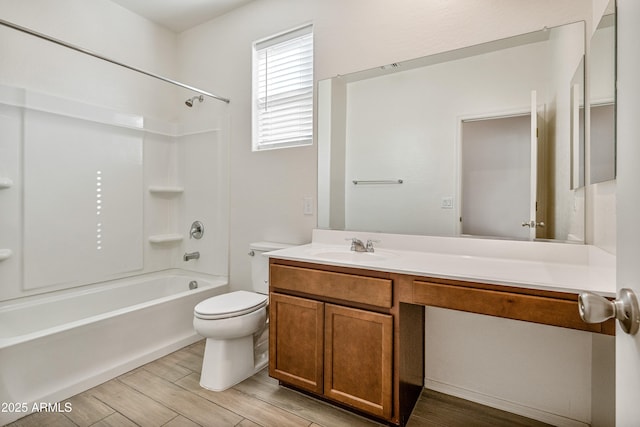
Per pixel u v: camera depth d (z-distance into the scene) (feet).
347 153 7.13
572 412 5.02
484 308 4.17
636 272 1.70
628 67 1.86
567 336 5.04
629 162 1.82
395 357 4.81
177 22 9.61
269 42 8.41
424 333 6.16
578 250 4.95
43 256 7.32
